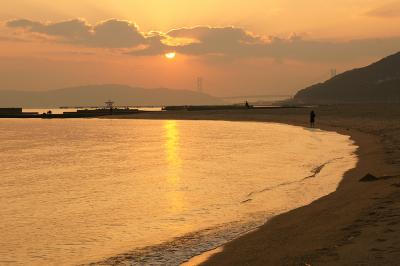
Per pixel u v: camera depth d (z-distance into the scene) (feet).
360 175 90.58
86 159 150.41
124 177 108.37
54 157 157.99
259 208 68.69
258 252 44.78
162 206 73.72
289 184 89.40
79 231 59.06
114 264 45.55
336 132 234.38
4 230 59.88
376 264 35.58
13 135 280.92
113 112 625.41
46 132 307.78
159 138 242.99
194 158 146.82
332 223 52.19
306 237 47.88
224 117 466.70
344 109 494.59
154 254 48.16
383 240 41.78
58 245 52.70
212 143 203.10
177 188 90.68
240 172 110.22
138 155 161.17
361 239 43.01
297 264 38.52
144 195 84.07
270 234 51.88
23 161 146.61
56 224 63.05
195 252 48.08
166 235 55.83
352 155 130.31
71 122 468.34
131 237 55.57
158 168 123.95
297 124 328.70
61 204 77.05
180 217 65.46
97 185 97.30
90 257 47.98
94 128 351.25
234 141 210.79
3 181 104.47
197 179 101.76
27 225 62.75
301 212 61.98
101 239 55.01
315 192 78.54
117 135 271.90
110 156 159.22
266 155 147.43
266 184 91.04
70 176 111.55
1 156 162.30
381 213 52.60
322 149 156.35
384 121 280.10
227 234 54.65
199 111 581.53
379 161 108.37
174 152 168.14
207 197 80.02
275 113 474.90
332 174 96.27
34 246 52.39
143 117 535.60
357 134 207.92
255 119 419.95
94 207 74.23
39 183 101.14
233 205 72.28
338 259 38.04
